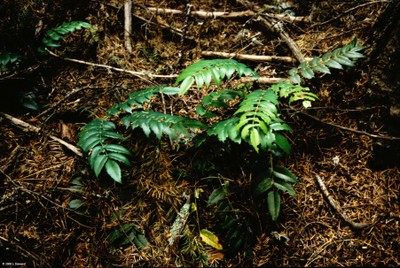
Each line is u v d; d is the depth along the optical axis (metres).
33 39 3.21
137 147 2.67
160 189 2.53
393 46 2.40
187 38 3.39
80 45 3.25
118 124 2.79
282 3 3.43
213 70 2.35
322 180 2.60
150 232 2.48
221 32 3.41
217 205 2.50
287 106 2.75
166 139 2.69
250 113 2.18
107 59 3.22
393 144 2.49
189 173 2.58
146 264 2.37
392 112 2.46
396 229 2.37
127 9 3.39
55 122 2.83
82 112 2.88
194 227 2.46
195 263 2.36
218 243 2.38
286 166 2.64
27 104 2.83
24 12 3.13
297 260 2.37
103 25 3.34
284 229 2.46
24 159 2.64
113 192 2.53
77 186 2.55
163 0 3.64
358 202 2.51
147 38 3.39
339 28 3.13
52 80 3.09
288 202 2.54
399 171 2.54
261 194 2.49
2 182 2.50
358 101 2.70
